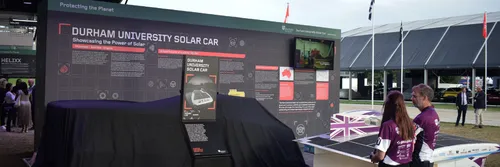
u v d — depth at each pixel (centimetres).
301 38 977
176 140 564
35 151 761
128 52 777
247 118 651
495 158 853
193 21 841
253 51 919
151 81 801
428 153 424
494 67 2695
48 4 705
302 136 1003
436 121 426
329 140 570
